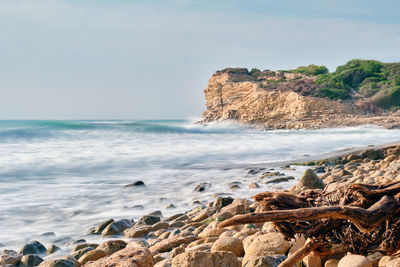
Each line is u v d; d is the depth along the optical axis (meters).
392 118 60.72
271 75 90.44
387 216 2.49
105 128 34.81
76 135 30.53
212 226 6.61
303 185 9.97
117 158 19.86
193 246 5.27
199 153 22.42
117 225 7.80
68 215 9.42
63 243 7.28
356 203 2.70
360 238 2.77
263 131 56.16
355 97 75.38
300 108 69.06
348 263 2.75
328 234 2.82
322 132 45.91
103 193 11.95
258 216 2.20
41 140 27.16
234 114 76.75
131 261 3.62
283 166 16.06
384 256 3.04
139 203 10.66
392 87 72.56
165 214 9.41
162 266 4.25
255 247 4.01
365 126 56.62
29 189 12.60
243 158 21.17
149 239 7.02
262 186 12.14
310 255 3.34
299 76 86.19
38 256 6.01
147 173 16.03
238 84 84.50
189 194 11.69
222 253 3.79
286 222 2.77
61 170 16.59
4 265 5.49
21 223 8.71
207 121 83.88
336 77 79.81
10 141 25.98
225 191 11.73
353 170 12.87
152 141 28.62
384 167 12.29
